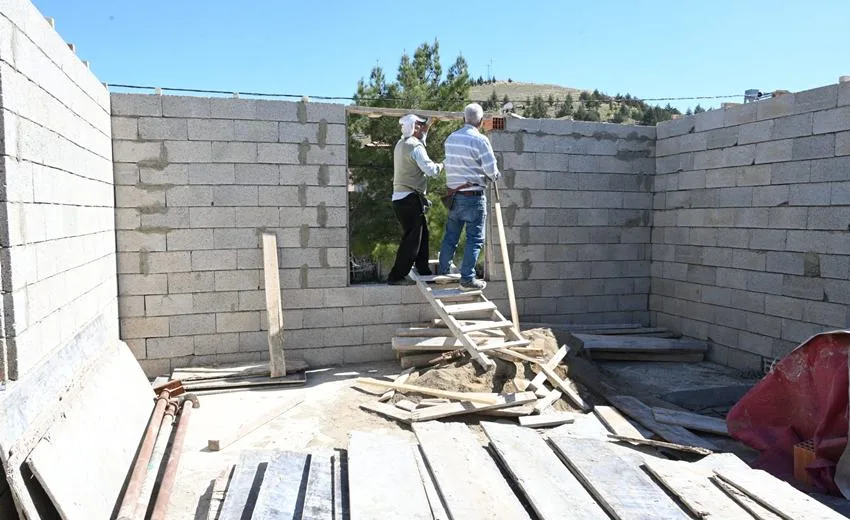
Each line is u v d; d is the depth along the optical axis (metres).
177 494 3.74
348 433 4.87
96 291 5.17
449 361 6.19
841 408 4.02
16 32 3.38
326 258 6.74
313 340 6.75
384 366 6.78
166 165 6.20
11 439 2.81
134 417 4.39
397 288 6.97
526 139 7.45
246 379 6.09
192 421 5.07
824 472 4.00
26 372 3.38
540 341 6.30
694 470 3.55
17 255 3.31
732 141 6.94
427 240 7.08
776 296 6.45
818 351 4.26
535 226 7.58
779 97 6.37
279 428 4.94
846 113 5.69
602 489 3.21
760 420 4.68
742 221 6.84
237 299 6.50
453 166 6.00
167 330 6.33
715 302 7.22
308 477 3.51
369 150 10.32
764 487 3.26
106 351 4.88
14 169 3.31
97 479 3.29
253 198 6.48
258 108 6.43
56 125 4.08
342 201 6.74
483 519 2.94
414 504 3.10
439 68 11.91
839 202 5.77
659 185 8.06
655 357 7.27
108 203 5.77
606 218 7.93
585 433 4.95
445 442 3.90
